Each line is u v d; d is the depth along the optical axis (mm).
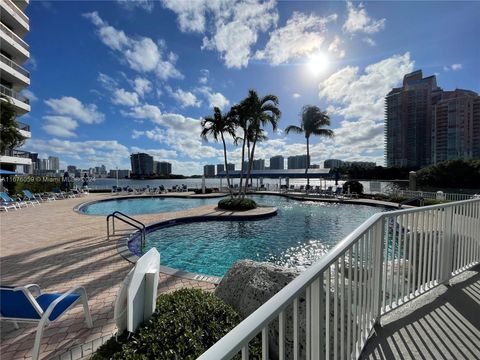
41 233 7266
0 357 2223
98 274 4152
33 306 2154
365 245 1890
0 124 18047
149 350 1523
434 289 2771
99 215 10906
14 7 27000
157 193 24016
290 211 13234
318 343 1122
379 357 1752
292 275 2322
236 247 7270
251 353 1646
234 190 25203
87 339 2443
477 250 3428
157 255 2047
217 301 2090
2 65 22953
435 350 1812
